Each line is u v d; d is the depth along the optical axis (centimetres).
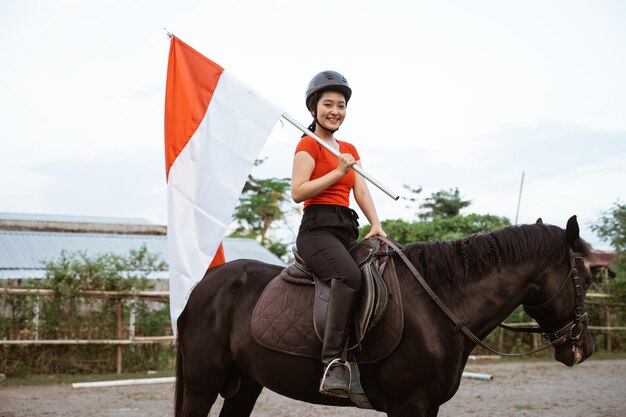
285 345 301
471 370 1001
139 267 998
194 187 362
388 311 283
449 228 1622
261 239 3183
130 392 756
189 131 370
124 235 2086
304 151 307
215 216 355
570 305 291
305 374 300
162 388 793
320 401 308
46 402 677
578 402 663
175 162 368
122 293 948
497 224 1602
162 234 2461
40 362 904
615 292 1305
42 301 920
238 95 368
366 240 309
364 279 286
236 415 347
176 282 345
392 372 279
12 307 900
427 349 276
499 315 291
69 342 909
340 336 277
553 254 291
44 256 1773
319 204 304
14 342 876
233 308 327
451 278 290
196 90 375
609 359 1172
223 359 326
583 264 295
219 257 391
